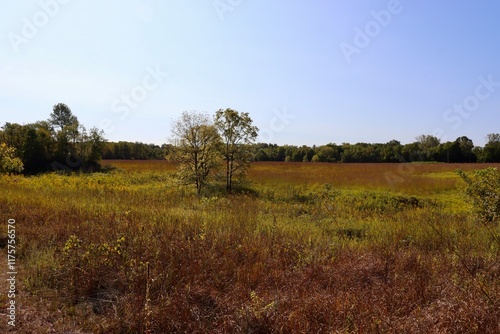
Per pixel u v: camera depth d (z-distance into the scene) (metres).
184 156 18.38
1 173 17.61
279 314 4.32
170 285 5.25
